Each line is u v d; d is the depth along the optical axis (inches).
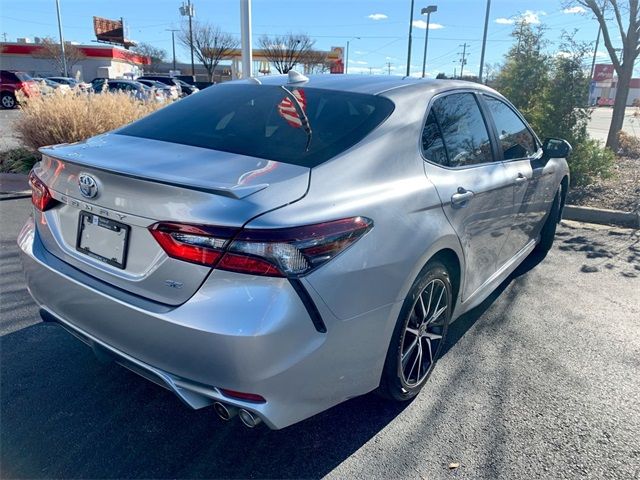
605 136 711.1
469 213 115.7
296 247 75.6
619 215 257.1
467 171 120.4
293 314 75.4
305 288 76.4
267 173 85.2
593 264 198.7
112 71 2048.5
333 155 92.9
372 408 108.5
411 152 105.0
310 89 118.4
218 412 82.8
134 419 102.6
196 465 91.5
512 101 338.6
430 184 104.8
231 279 75.1
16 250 187.8
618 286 177.2
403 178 100.2
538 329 144.6
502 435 101.2
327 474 90.5
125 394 110.2
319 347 79.4
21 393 108.7
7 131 469.4
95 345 92.2
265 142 99.3
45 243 102.1
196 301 76.3
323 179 87.1
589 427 104.3
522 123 166.2
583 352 132.8
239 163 89.7
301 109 101.7
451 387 116.2
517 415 107.3
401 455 95.3
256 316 73.6
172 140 105.3
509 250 153.5
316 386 82.1
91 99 319.9
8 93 993.5
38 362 120.0
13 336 130.5
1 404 104.9
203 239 75.2
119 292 84.7
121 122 315.0
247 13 351.6
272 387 76.7
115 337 86.0
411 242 94.0
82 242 93.4
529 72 331.3
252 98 119.5
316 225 78.7
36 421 100.5
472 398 112.5
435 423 104.3
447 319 117.3
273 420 78.4
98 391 110.7
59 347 126.6
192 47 1808.6
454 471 91.7
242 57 361.1
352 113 106.3
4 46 1956.2
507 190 135.6
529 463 94.1
